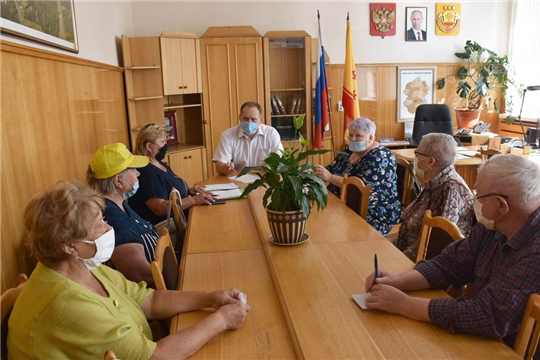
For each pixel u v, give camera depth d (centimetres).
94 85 350
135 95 496
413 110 639
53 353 112
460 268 154
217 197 283
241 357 121
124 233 185
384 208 292
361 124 303
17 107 199
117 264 182
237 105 543
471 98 641
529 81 618
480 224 153
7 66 190
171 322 144
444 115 570
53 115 248
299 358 118
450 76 641
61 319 112
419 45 627
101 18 406
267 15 579
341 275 165
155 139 281
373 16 607
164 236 180
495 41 644
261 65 539
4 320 120
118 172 198
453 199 212
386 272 158
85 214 120
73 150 281
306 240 200
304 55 553
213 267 180
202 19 564
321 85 551
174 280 181
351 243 199
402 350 118
